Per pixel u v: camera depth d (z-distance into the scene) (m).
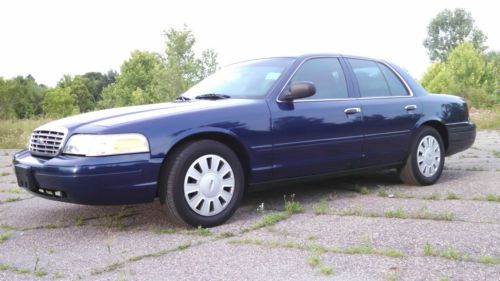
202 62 21.11
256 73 5.17
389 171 6.90
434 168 5.98
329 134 4.98
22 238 4.08
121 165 3.88
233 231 4.08
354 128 5.19
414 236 3.70
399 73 5.99
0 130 15.11
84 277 3.11
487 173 6.57
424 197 5.09
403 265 3.08
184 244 3.69
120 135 3.92
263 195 5.51
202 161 4.20
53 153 4.14
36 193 4.26
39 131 4.40
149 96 42.00
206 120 4.24
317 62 5.24
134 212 4.89
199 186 4.18
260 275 3.02
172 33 20.78
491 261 3.07
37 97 66.25
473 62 42.25
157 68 21.27
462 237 3.62
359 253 3.35
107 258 3.46
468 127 6.45
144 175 3.96
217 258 3.37
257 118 4.52
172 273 3.12
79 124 4.15
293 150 4.74
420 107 5.88
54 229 4.34
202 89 5.41
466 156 8.59
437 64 48.88
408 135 5.71
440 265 3.06
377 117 5.41
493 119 17.14
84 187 3.81
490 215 4.25
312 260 3.15
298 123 4.76
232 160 4.36
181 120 4.15
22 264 3.41
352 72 5.48
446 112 6.18
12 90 39.41
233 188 4.37
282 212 4.62
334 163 5.06
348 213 4.48
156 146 3.99
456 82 41.31
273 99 4.71
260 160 4.54
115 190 3.88
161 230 4.13
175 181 4.07
